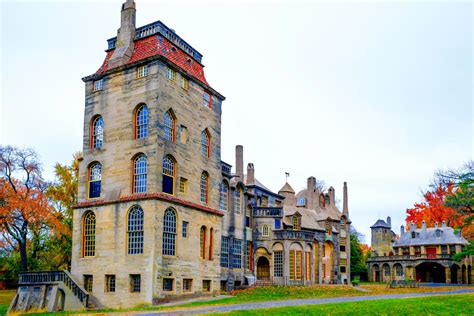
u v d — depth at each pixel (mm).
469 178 57969
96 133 42500
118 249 37969
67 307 37125
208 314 26141
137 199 37594
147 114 39281
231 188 53750
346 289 52375
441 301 33562
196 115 43906
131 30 42719
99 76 42469
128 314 28516
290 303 32812
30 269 55844
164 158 39000
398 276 90500
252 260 57938
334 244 75312
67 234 52469
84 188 41656
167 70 40344
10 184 47969
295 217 63906
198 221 42156
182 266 39094
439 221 93875
